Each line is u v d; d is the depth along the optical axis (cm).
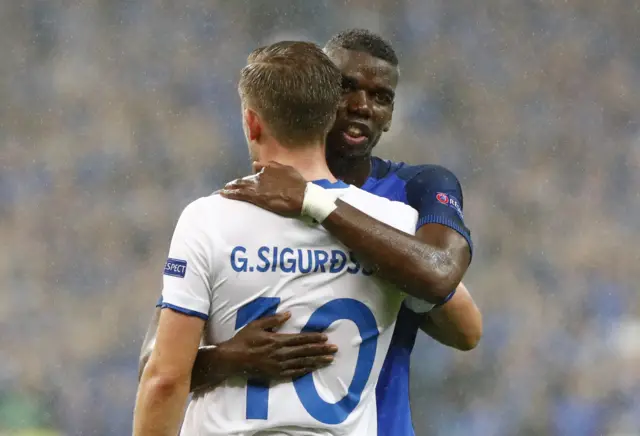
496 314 5084
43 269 5328
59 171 5878
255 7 6675
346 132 1023
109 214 5653
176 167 5941
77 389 4644
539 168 6150
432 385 4406
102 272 5369
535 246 5572
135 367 4847
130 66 6494
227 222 846
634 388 4616
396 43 6644
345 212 848
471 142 6272
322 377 856
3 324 4956
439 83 6525
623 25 6725
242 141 6128
